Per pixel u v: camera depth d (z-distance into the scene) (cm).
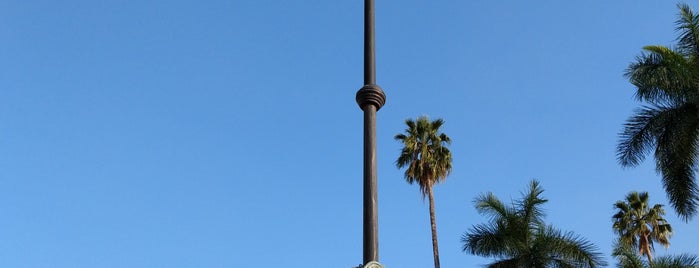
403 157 4122
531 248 3275
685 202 2478
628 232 5072
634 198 5275
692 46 2516
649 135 2484
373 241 761
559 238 3269
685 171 2486
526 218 3369
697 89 2439
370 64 890
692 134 2462
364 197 791
